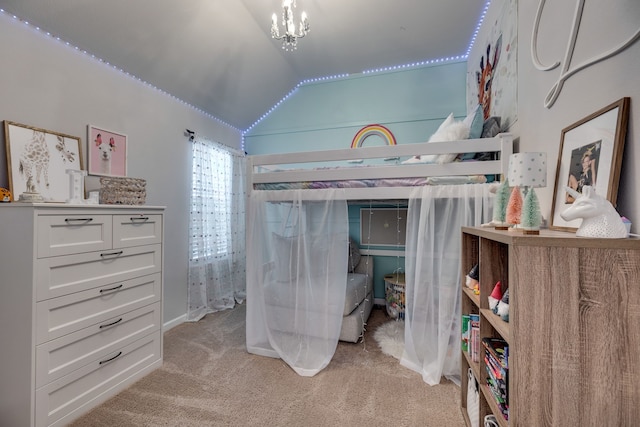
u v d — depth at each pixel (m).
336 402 1.68
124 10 1.94
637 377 0.77
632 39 0.91
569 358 0.82
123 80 2.41
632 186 0.92
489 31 2.41
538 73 1.58
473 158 2.00
